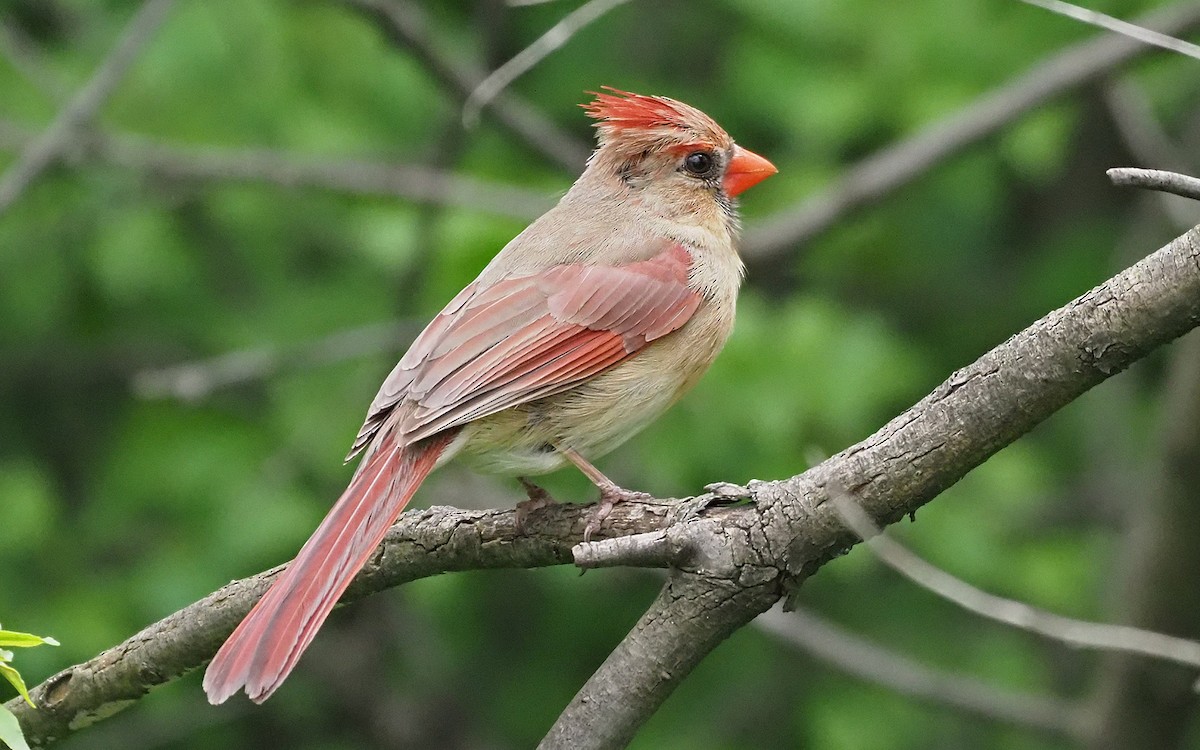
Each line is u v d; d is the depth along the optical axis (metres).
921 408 5.08
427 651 14.96
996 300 14.74
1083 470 14.49
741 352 12.25
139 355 15.03
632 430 7.14
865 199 11.24
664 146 7.75
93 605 13.23
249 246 14.49
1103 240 14.79
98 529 13.95
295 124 13.49
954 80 13.37
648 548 5.22
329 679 14.60
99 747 14.01
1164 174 4.64
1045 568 13.09
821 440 12.18
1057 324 4.88
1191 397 9.41
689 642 5.30
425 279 11.81
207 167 11.53
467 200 11.29
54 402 15.15
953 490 13.22
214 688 5.26
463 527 5.98
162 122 13.30
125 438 14.19
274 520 13.05
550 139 11.45
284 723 15.01
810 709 14.01
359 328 13.87
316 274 14.69
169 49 13.46
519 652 15.02
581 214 7.64
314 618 5.52
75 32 14.37
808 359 12.27
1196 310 4.71
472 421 6.62
